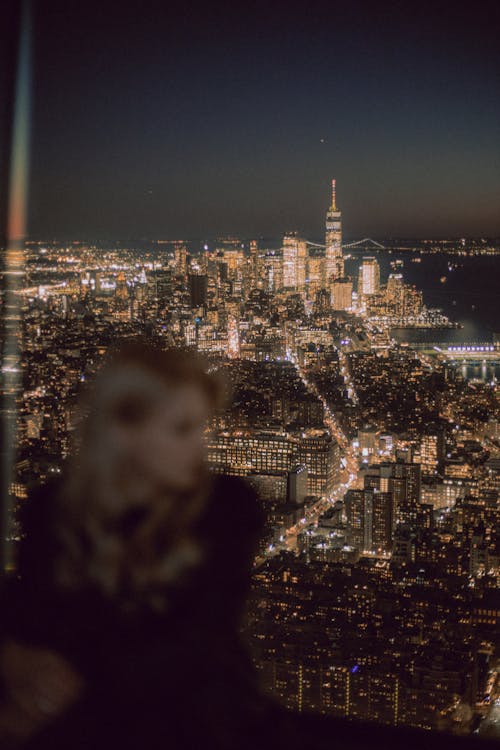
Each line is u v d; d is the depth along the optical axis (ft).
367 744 9.30
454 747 9.53
